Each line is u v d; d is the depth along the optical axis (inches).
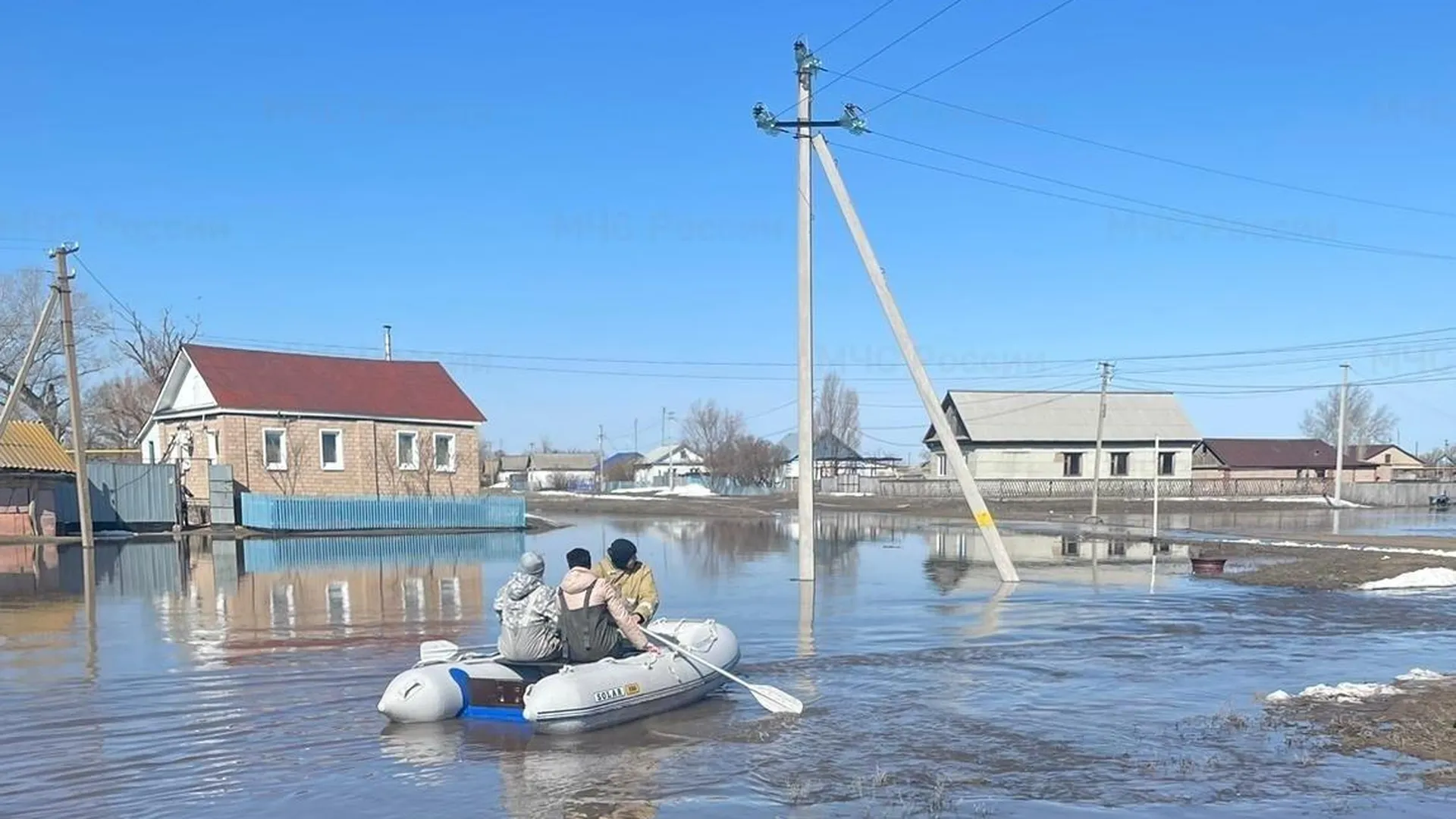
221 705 350.3
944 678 394.9
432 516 1413.6
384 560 936.3
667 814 240.7
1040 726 321.1
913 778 267.6
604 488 3609.7
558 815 241.3
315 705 350.3
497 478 4168.3
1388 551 963.3
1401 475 3127.5
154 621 544.7
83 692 370.6
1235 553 997.8
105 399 2218.3
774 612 576.7
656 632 376.5
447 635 496.4
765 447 3528.5
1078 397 2679.6
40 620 550.6
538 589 348.2
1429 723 317.1
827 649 456.8
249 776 272.4
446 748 297.1
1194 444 2600.9
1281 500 2370.8
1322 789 255.9
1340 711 335.3
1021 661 430.3
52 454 1250.6
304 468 1486.2
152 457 1609.3
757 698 337.7
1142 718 330.6
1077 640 482.0
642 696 332.5
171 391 1546.5
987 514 745.6
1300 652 450.9
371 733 315.0
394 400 1600.6
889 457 3604.8
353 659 433.4
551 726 309.1
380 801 252.2
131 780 269.1
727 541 1205.1
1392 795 251.0
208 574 801.6
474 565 880.9
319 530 1326.3
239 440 1430.9
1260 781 262.8
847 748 297.0
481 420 1679.4
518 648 346.6
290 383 1517.0
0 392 1904.5
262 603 621.0
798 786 261.4
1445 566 801.6
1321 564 834.8
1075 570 844.0
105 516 1280.8
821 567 859.4
